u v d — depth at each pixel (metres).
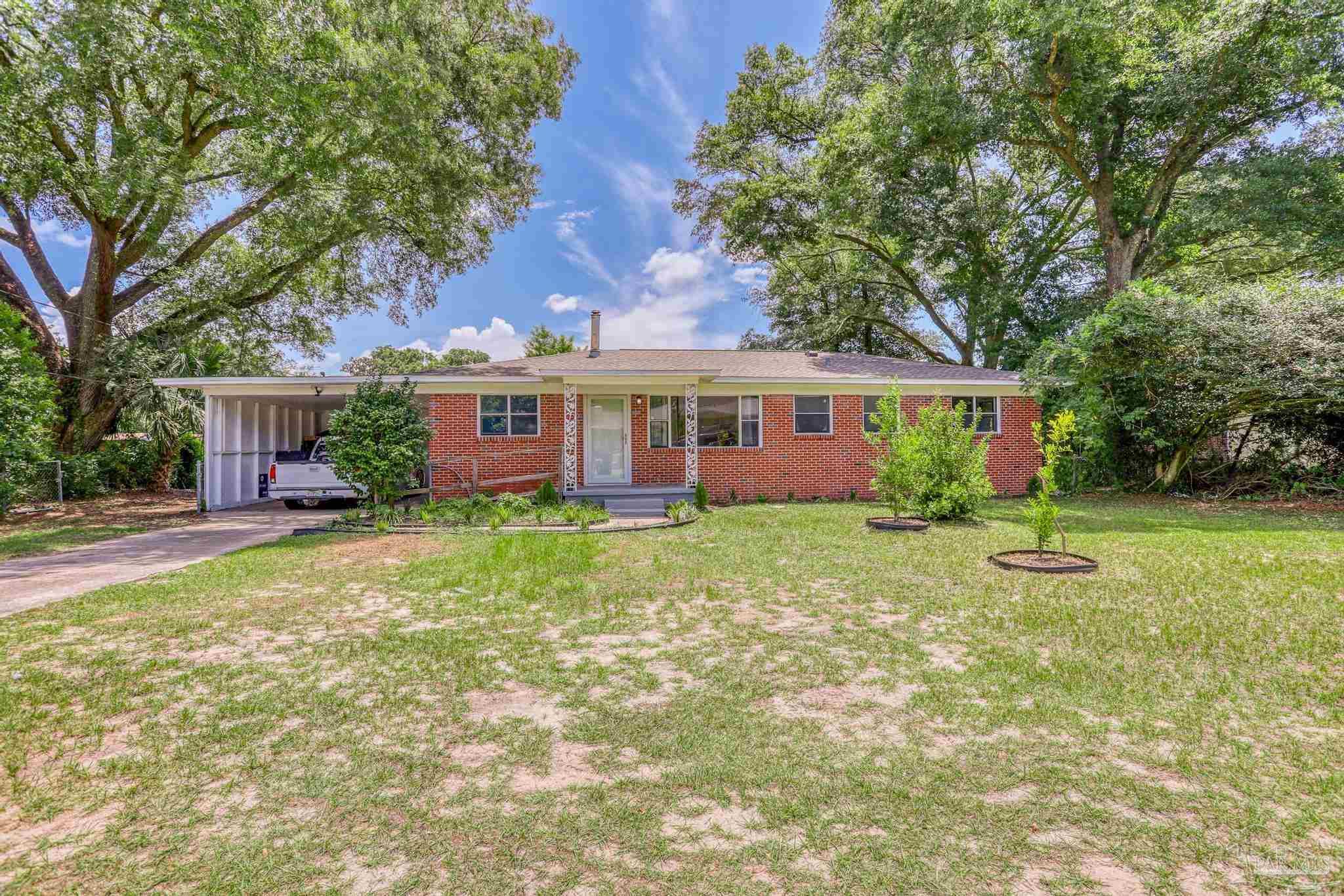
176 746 3.15
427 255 18.70
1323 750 3.04
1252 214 17.11
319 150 13.82
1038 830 2.46
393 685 3.91
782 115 25.56
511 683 3.93
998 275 23.22
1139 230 19.66
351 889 2.14
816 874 2.21
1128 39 17.05
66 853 2.34
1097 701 3.61
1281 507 12.82
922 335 30.89
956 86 17.88
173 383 13.34
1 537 10.30
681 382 14.35
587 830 2.46
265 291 20.50
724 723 3.36
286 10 13.45
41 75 11.95
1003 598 5.81
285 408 18.42
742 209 24.11
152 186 13.18
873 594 6.02
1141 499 14.37
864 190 21.06
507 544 8.59
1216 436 15.34
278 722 3.40
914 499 10.77
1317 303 12.63
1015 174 24.20
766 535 9.45
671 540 9.06
